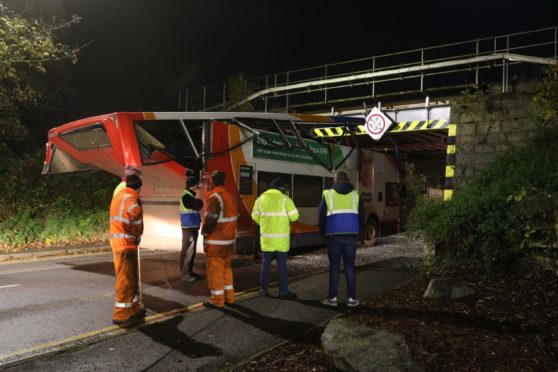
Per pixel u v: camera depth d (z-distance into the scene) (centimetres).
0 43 1227
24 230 1227
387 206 1480
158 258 1083
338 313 602
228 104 2505
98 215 1377
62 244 1259
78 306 642
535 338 454
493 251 709
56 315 597
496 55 1792
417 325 510
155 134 881
